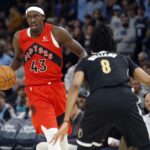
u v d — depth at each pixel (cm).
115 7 2302
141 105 1521
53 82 1129
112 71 915
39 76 1123
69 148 1413
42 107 1116
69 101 885
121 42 2183
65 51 2127
